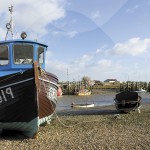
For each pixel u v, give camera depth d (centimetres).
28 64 1377
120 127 1450
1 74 1327
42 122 1375
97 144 1066
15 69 1362
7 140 1202
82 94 7562
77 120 1781
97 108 3011
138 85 9006
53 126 1540
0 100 1226
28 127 1233
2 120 1241
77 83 8300
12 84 1198
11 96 1207
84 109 2938
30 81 1184
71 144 1080
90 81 8706
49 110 1384
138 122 1600
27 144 1116
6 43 1361
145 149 984
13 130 1310
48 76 1302
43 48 1464
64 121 1736
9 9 1583
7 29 1584
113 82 12062
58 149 1016
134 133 1277
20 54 1370
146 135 1226
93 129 1411
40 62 1446
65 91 7856
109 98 6259
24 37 1426
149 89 8888
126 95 2206
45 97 1284
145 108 2647
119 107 2209
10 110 1220
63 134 1301
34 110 1209
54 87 1391
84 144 1073
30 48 1384
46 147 1052
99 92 8781
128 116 1914
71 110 2844
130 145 1040
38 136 1255
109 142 1096
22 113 1214
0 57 1373
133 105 2195
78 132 1342
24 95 1195
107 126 1491
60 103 4809
